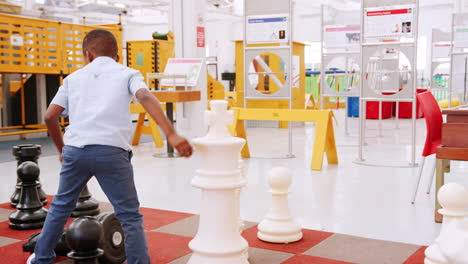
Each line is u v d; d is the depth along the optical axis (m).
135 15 17.81
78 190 2.09
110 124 2.01
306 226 3.15
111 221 2.43
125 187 2.04
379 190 4.20
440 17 17.66
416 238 2.88
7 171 5.36
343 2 17.17
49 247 2.15
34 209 3.18
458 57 8.27
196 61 6.41
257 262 2.47
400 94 5.45
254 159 6.01
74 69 8.87
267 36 6.20
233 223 1.62
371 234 2.96
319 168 5.21
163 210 3.56
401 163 5.63
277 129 9.84
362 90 5.65
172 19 7.51
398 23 5.40
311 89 17.00
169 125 1.84
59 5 14.03
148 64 9.63
